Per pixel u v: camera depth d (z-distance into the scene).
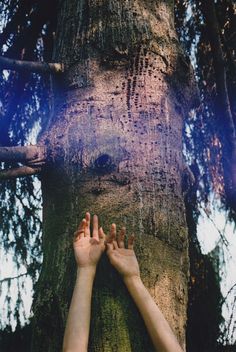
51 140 2.16
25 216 3.93
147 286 1.91
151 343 1.84
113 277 1.91
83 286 1.86
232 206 4.08
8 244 3.98
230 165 3.68
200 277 4.39
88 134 2.12
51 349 1.88
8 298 4.21
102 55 2.26
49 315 1.92
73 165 2.10
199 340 4.41
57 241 2.03
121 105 2.17
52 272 1.98
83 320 1.81
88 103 2.18
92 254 1.92
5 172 2.08
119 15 2.33
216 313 4.38
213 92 3.72
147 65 2.24
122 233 1.94
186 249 2.08
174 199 2.10
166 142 2.15
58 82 2.32
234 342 4.25
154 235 2.00
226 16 3.73
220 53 3.04
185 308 2.01
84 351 1.77
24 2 3.41
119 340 1.82
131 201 2.03
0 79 3.53
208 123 3.82
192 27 3.83
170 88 2.27
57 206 2.09
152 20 2.36
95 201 2.03
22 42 3.49
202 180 4.04
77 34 2.35
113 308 1.86
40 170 2.16
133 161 2.08
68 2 2.50
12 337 4.38
